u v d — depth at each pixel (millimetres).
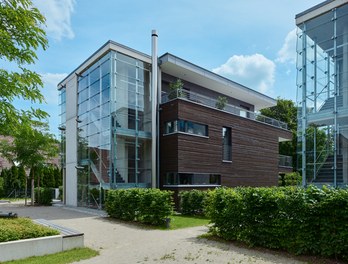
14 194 31000
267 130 23250
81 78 20078
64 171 22047
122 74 17078
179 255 6594
